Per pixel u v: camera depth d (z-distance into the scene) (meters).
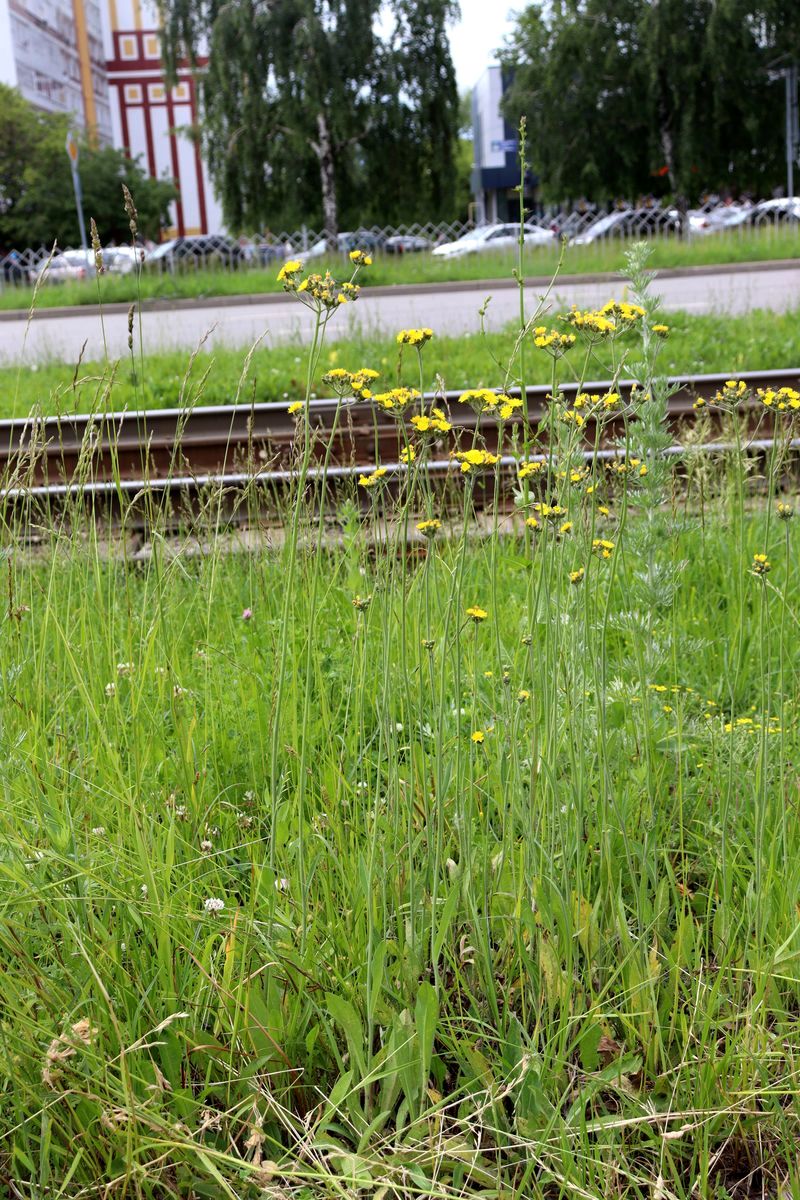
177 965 2.18
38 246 48.41
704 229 29.19
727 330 10.83
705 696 3.66
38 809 2.26
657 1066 2.13
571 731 2.41
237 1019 2.03
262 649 3.85
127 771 2.73
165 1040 1.99
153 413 6.91
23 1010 1.94
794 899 2.30
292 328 14.09
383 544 3.91
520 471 2.49
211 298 21.72
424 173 33.53
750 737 2.93
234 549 4.75
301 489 2.30
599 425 2.46
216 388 9.33
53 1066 1.79
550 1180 1.88
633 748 2.85
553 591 2.74
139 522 5.85
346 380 2.22
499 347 10.17
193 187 80.56
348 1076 1.96
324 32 30.38
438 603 2.94
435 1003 1.94
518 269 2.53
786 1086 2.04
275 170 32.50
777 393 2.88
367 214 33.84
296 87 31.33
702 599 4.50
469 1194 1.87
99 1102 1.78
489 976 2.16
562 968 2.25
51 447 6.46
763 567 2.52
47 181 47.56
